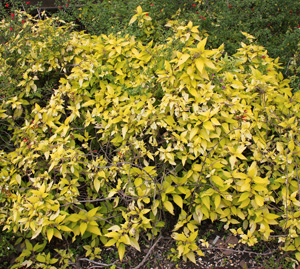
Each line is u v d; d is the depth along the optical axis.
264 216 2.47
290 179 2.60
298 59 4.02
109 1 4.46
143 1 4.11
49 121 2.74
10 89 2.94
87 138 2.89
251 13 4.56
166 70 2.69
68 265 2.63
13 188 2.58
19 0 4.12
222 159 2.57
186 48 2.63
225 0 4.36
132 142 2.73
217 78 2.79
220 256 2.67
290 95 2.85
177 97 2.65
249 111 2.71
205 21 4.16
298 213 2.41
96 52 3.06
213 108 2.69
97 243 2.75
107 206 2.82
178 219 2.79
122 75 3.00
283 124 2.70
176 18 4.14
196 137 2.60
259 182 2.36
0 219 2.53
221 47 3.10
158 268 2.60
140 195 2.51
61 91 2.88
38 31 3.26
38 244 2.57
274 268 2.52
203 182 2.59
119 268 2.58
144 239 2.85
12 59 3.17
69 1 4.48
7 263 2.63
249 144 2.54
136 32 3.56
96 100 2.91
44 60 3.09
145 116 2.62
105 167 2.52
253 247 2.70
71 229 2.41
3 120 2.91
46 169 2.82
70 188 2.54
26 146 2.70
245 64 3.31
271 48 4.29
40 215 2.30
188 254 2.53
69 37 3.16
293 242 2.49
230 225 2.88
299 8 4.73
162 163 2.85
